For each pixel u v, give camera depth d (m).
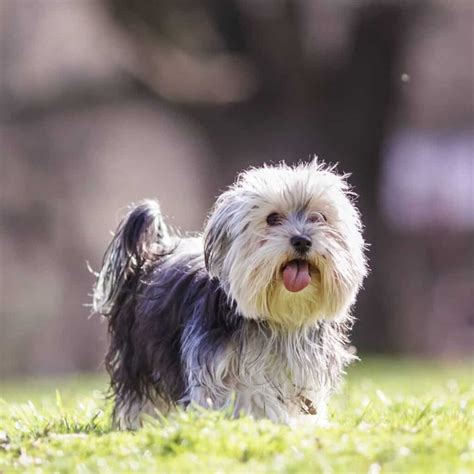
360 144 21.59
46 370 32.47
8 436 7.08
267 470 5.59
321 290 6.80
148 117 33.62
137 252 7.89
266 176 6.96
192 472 5.62
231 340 6.86
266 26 20.91
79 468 5.92
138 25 21.08
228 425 6.21
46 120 25.36
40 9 29.73
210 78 22.08
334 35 21.50
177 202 37.22
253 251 6.75
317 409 7.07
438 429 6.46
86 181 34.28
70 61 28.56
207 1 20.84
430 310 32.00
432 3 22.20
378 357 21.39
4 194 33.12
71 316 33.19
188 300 7.20
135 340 7.68
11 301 32.81
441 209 33.16
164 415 7.50
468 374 14.71
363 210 21.73
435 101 31.78
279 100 21.56
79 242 33.97
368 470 5.59
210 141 22.11
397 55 21.72
